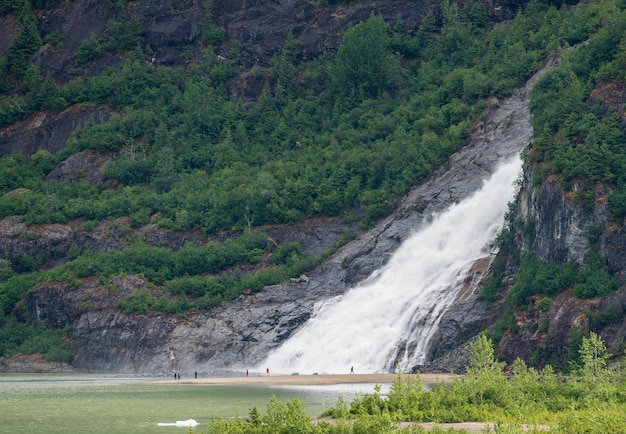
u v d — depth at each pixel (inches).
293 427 4411.9
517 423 4488.2
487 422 4852.4
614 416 4530.0
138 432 5187.0
